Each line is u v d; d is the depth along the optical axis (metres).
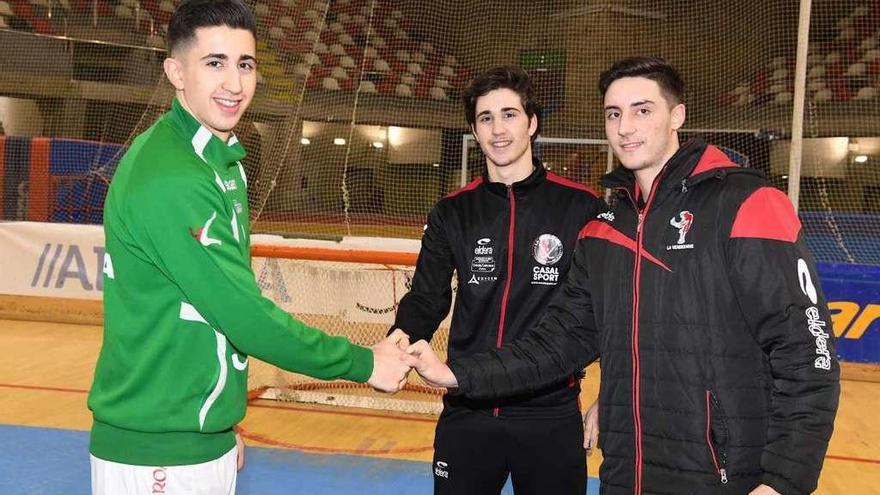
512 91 2.20
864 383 6.02
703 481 1.53
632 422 1.62
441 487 2.22
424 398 5.09
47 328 7.04
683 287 1.57
